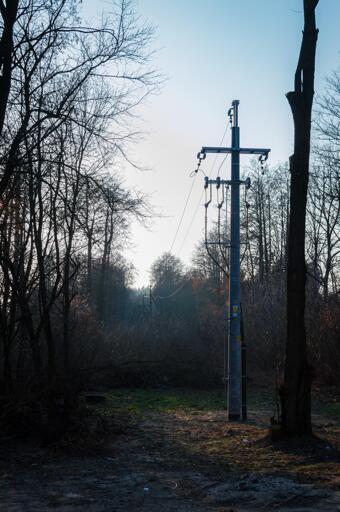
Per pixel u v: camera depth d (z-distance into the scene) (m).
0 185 11.04
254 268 44.28
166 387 22.22
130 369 22.11
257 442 10.36
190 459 9.31
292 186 10.77
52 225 12.99
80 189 12.20
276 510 6.52
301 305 10.53
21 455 9.55
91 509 6.61
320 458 9.09
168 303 54.62
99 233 13.67
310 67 10.82
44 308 11.85
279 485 7.55
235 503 6.87
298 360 10.39
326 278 34.88
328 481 7.72
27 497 7.14
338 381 21.52
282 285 31.45
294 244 10.65
